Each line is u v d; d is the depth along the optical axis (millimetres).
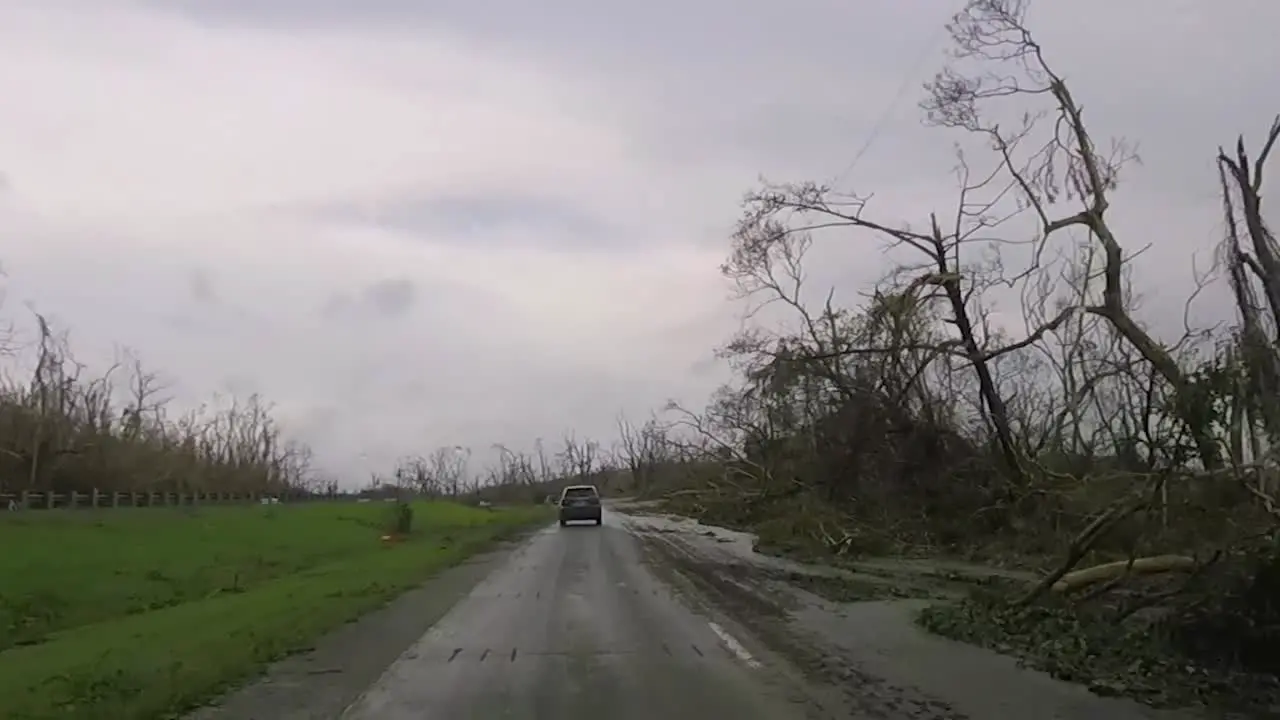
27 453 69375
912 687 10500
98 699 10258
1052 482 26062
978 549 27406
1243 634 11328
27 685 11594
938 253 30359
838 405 32531
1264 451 13484
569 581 23062
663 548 34656
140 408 82188
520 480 139375
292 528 50875
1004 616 14992
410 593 20859
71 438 73875
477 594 20453
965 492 30047
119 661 12844
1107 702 9719
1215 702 9648
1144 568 14852
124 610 25797
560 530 49219
